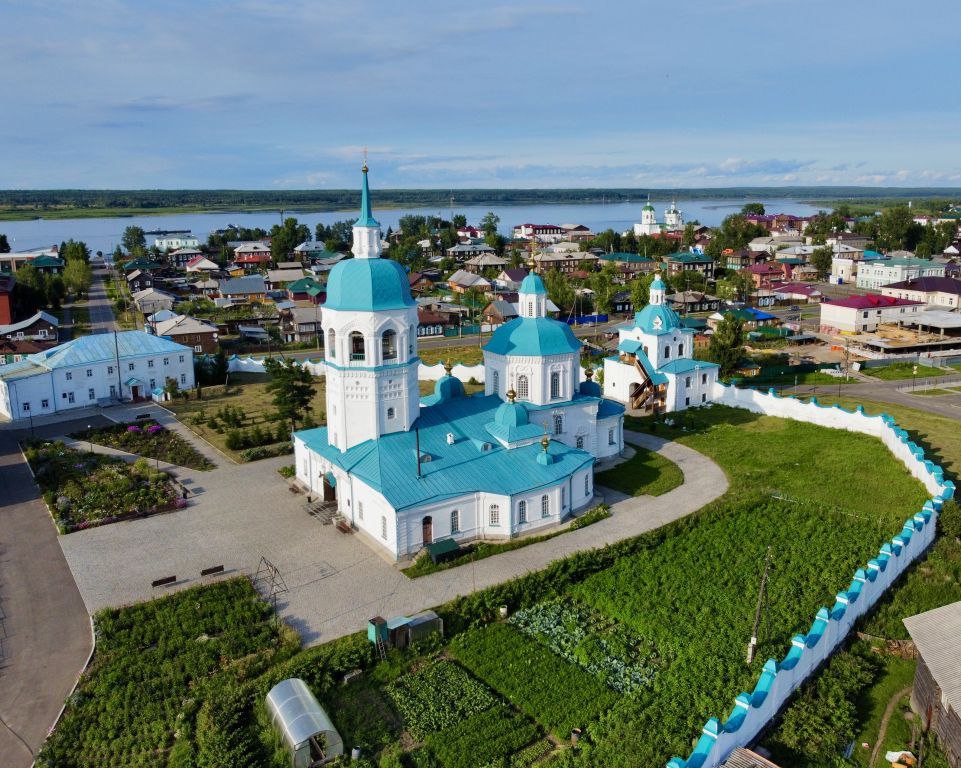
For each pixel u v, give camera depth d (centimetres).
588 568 5688
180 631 4972
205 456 8350
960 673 3684
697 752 3491
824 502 6881
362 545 6162
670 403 9888
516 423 6844
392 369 6412
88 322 17088
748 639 4750
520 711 4234
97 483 7394
